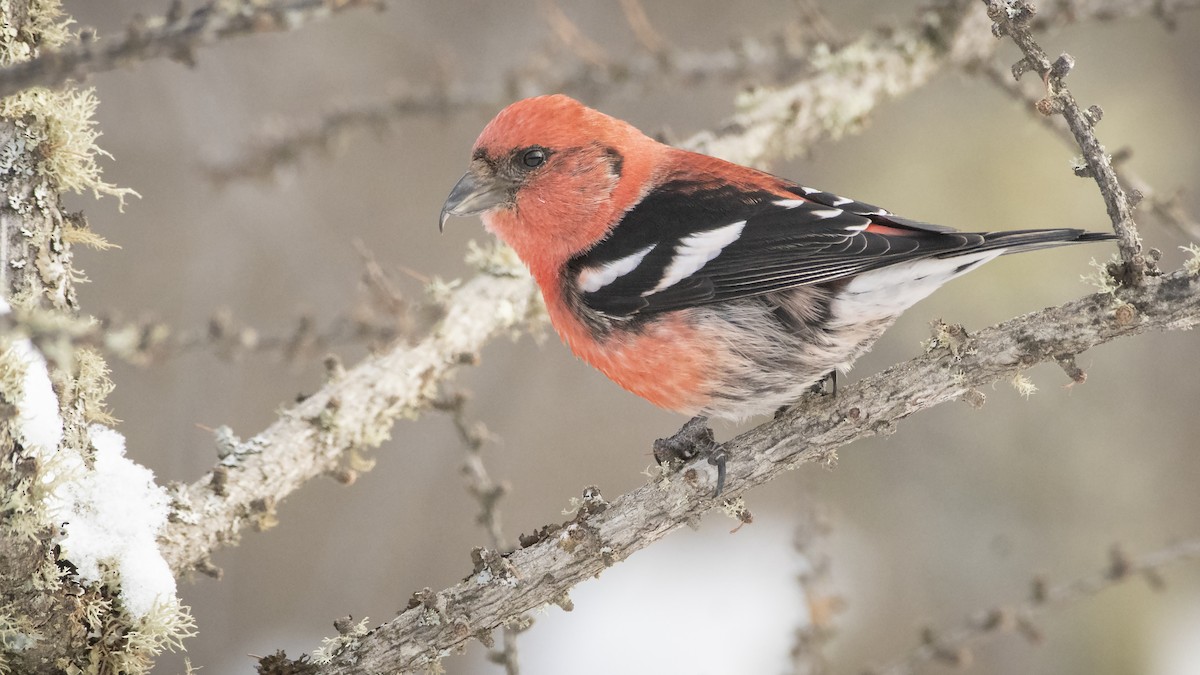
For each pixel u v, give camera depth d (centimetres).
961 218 1221
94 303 1366
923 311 1223
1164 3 927
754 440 672
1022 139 1220
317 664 636
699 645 1332
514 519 1427
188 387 1339
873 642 1247
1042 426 1254
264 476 708
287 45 1488
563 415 1488
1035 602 838
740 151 948
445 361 808
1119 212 605
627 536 660
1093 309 623
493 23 1513
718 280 777
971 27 1001
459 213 856
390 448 1409
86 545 594
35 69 483
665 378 798
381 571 1361
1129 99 1245
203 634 1302
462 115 1140
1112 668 1161
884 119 1286
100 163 1410
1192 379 1252
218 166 1038
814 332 769
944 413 1295
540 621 1369
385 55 1505
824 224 773
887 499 1310
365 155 1490
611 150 834
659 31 1478
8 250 579
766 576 1417
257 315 1404
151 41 488
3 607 560
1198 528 1203
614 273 805
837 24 1322
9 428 546
